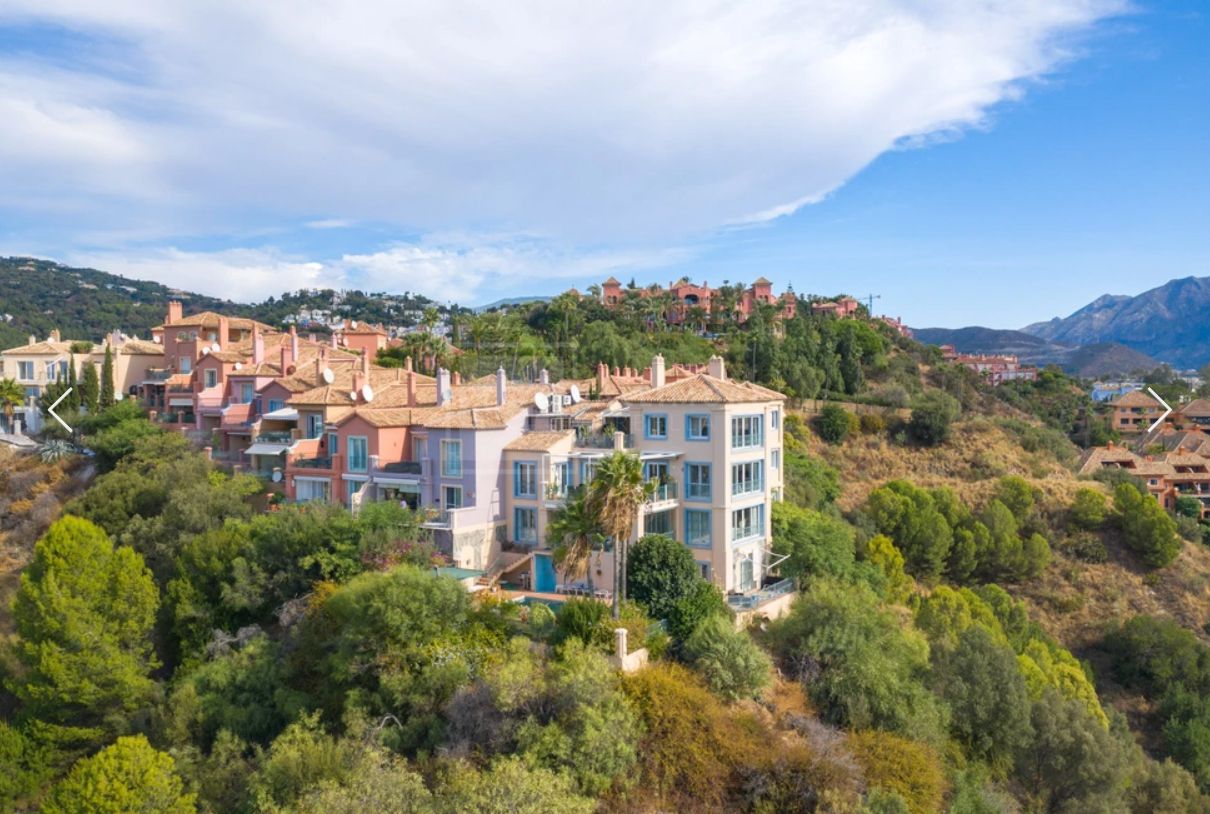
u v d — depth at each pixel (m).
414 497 51.22
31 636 39.16
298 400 58.62
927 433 106.69
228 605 43.09
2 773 36.31
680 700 32.59
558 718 31.14
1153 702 66.06
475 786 25.50
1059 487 90.38
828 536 55.41
